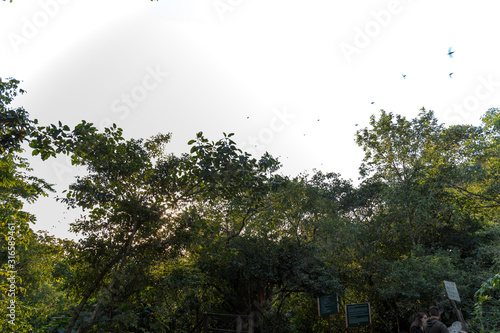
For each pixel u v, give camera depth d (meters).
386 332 15.22
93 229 5.61
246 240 10.77
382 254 17.75
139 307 6.59
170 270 6.52
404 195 17.22
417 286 12.23
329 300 11.63
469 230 17.77
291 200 10.88
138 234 5.55
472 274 13.48
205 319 8.95
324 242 13.80
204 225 5.91
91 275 5.55
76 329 5.48
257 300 10.89
